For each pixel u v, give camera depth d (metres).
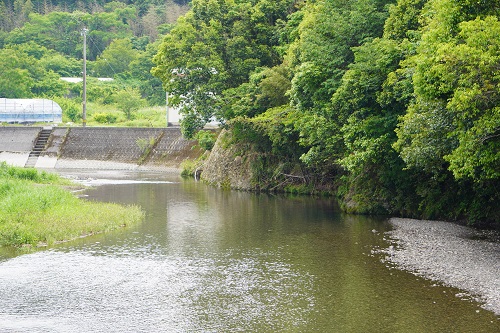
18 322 18.22
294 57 48.19
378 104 34.34
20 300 20.23
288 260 25.66
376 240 29.45
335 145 38.38
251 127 49.38
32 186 42.50
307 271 23.83
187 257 26.23
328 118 38.19
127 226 33.72
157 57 61.94
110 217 34.41
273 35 58.62
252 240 29.86
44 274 23.34
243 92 54.16
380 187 37.91
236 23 58.53
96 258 25.94
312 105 41.34
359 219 35.91
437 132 26.56
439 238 29.33
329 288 21.55
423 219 35.34
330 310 19.23
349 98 34.56
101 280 22.58
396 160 34.31
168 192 50.41
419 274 23.12
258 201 45.00
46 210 34.91
